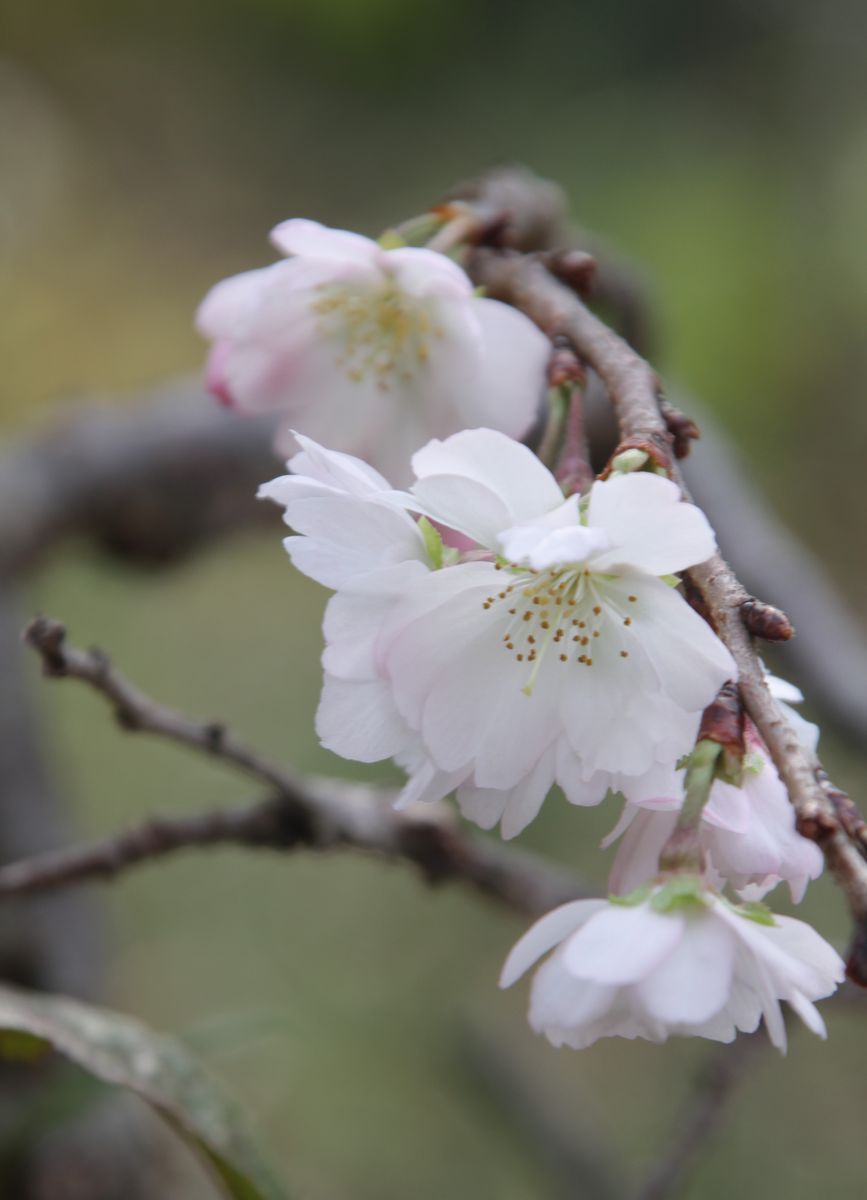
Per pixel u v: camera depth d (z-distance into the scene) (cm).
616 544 41
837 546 107
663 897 41
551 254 46
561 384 43
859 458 108
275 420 67
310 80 125
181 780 93
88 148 125
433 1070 75
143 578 69
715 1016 41
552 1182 68
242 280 47
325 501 42
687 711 41
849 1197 79
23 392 109
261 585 106
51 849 61
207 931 89
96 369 112
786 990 40
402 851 50
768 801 41
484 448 41
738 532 64
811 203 111
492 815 42
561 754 42
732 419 105
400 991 86
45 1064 54
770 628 41
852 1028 86
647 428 42
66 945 59
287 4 124
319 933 90
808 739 42
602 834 90
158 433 66
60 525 66
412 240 47
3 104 124
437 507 42
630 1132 81
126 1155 55
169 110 127
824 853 39
